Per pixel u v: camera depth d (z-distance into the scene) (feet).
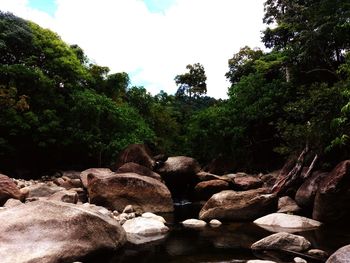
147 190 40.06
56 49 90.63
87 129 79.36
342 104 38.40
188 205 49.78
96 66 101.14
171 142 107.96
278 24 86.12
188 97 164.66
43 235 19.77
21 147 75.46
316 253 21.15
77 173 72.74
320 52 61.26
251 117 71.67
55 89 84.17
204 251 22.53
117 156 69.05
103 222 22.76
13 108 71.10
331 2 55.62
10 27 84.28
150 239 26.08
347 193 30.42
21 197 35.32
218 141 79.36
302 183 42.34
